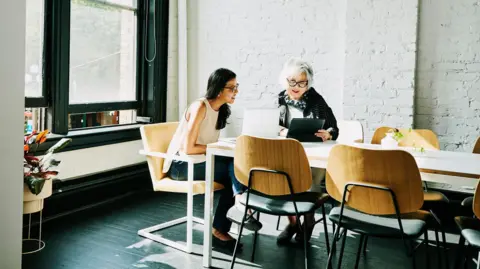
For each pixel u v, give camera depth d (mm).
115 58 4297
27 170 3246
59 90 3592
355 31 3908
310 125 2920
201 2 4703
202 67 4766
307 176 2236
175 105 4863
